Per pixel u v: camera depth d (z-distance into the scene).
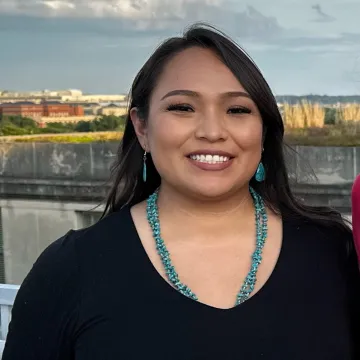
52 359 1.59
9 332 1.65
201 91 1.58
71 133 13.97
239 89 1.61
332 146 10.56
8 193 11.52
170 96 1.61
